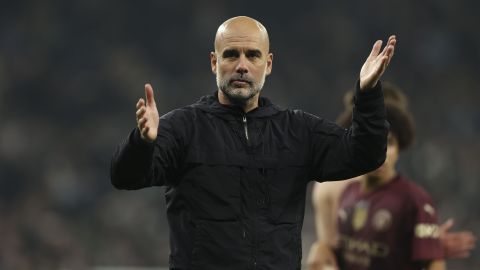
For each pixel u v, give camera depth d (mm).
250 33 11156
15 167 54156
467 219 50375
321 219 17734
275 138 11367
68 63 65062
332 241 17500
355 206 16609
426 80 68688
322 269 17375
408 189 16125
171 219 11289
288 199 11227
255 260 10859
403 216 15945
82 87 63031
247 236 10906
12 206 51375
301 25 71500
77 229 50031
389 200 16141
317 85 67125
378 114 11047
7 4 67312
